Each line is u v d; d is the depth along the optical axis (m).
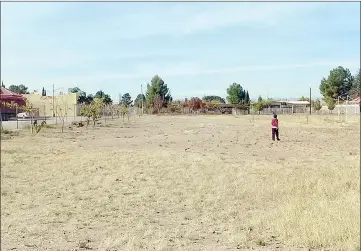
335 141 27.09
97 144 24.17
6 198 11.04
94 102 50.00
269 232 8.10
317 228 7.70
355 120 51.84
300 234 7.55
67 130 33.31
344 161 18.11
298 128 38.56
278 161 18.03
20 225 8.57
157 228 8.48
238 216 9.47
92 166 15.96
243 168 15.81
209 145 24.33
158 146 23.62
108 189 12.20
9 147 20.66
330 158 19.20
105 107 66.06
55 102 61.31
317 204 9.80
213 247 7.20
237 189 12.20
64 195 11.45
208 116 71.69
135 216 9.42
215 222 8.98
